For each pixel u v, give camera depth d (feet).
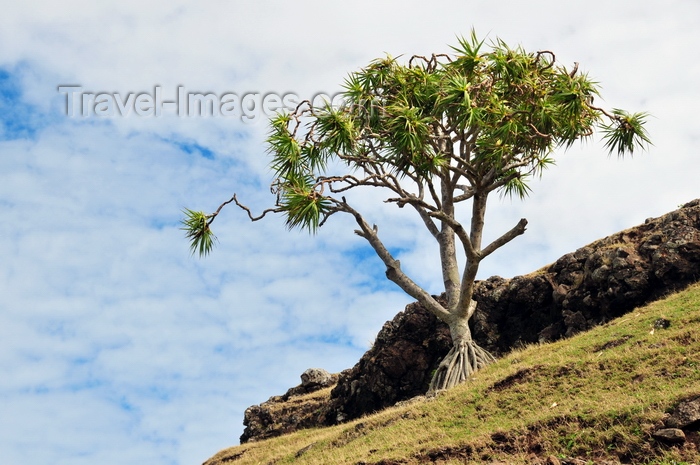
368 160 67.26
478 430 47.60
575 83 64.08
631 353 50.01
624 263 66.90
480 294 77.56
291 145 65.67
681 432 38.37
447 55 67.00
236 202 67.92
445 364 64.59
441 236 71.67
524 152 65.77
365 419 61.36
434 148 66.28
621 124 68.13
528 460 41.45
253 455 75.36
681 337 49.96
